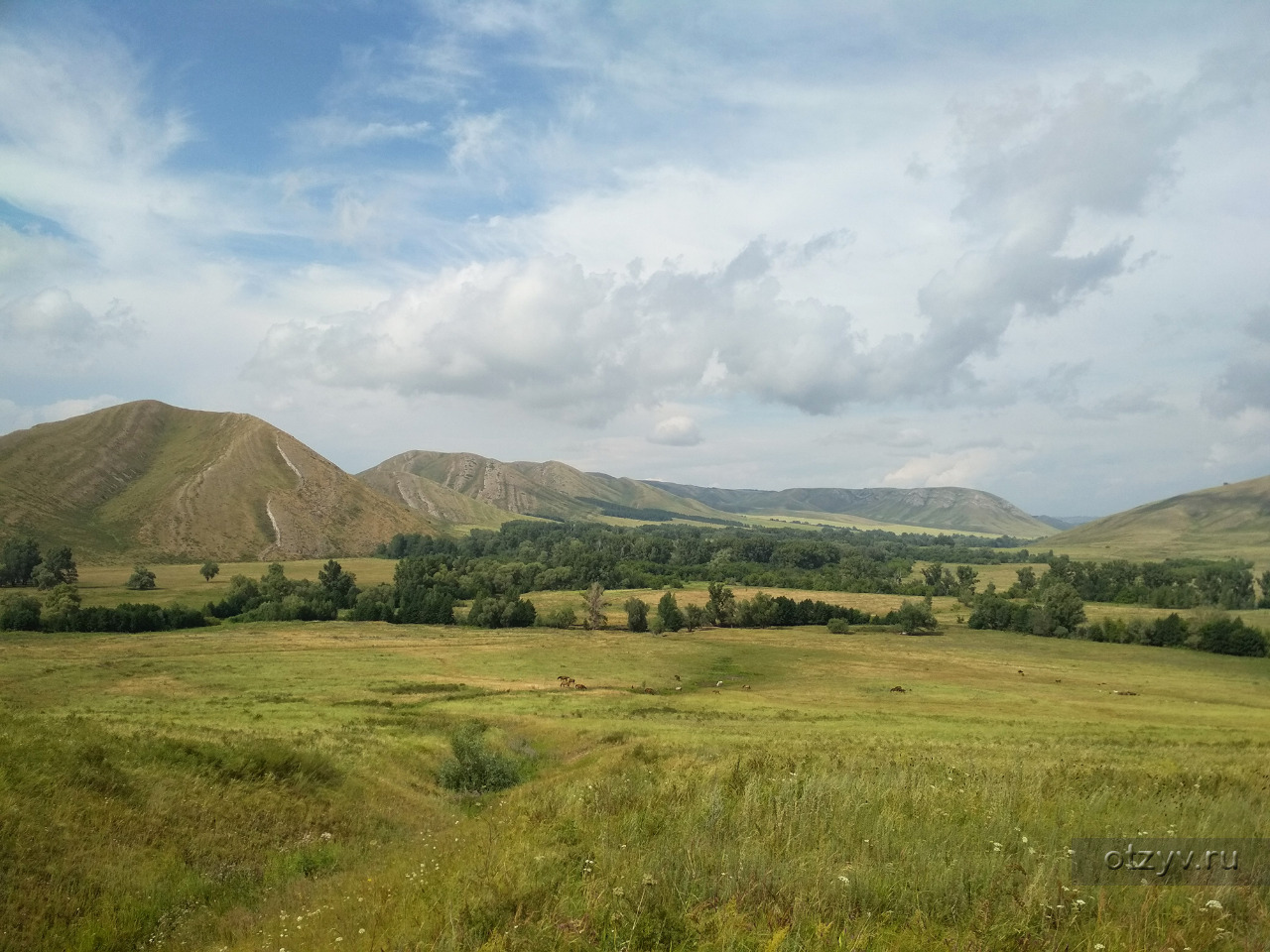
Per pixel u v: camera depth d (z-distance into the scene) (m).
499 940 7.10
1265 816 11.38
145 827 16.11
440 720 49.47
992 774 15.51
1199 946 6.73
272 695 63.88
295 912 11.91
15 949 11.47
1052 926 7.15
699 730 45.44
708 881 8.29
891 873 8.41
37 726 20.14
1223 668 106.12
